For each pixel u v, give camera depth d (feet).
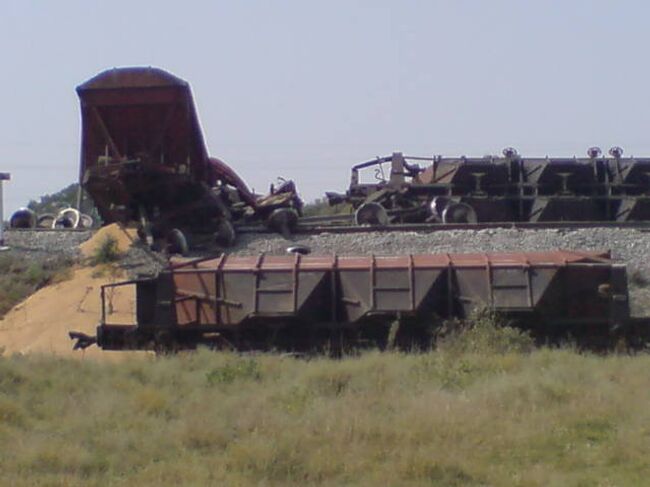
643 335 119.55
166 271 123.65
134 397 78.02
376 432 66.13
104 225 193.06
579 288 119.65
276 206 197.26
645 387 79.87
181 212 184.55
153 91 171.22
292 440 64.18
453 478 58.90
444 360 93.61
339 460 60.95
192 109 174.91
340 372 87.92
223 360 98.27
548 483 58.08
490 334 108.47
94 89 171.22
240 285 121.70
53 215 232.32
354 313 120.88
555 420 69.51
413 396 77.10
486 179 209.46
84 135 176.86
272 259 124.57
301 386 82.07
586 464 61.52
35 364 94.43
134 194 180.14
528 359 96.12
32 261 175.01
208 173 189.88
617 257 169.17
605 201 211.61
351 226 187.83
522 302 118.93
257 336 122.52
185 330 122.62
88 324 143.54
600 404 73.41
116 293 154.71
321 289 121.39
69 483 57.72
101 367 94.02
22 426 71.26
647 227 184.34
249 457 61.46
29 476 59.47
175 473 59.47
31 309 153.99
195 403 76.13
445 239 172.35
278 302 120.98
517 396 76.23
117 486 57.57
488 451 63.57
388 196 207.62
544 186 210.18
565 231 176.76
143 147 176.04
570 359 96.22
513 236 173.47
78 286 159.63
